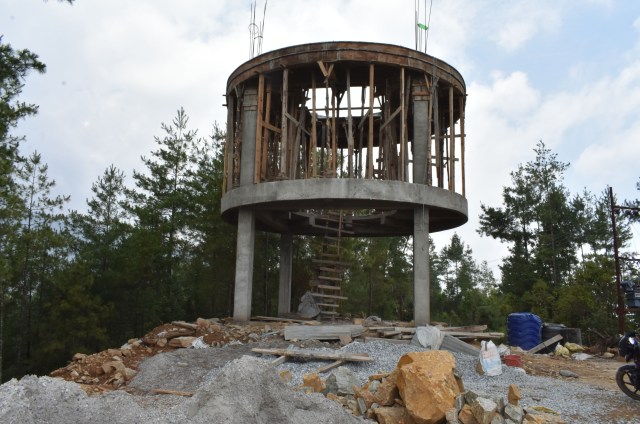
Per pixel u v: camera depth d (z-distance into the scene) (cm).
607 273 2794
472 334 1442
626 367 915
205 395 616
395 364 1136
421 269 1636
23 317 2750
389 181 1584
